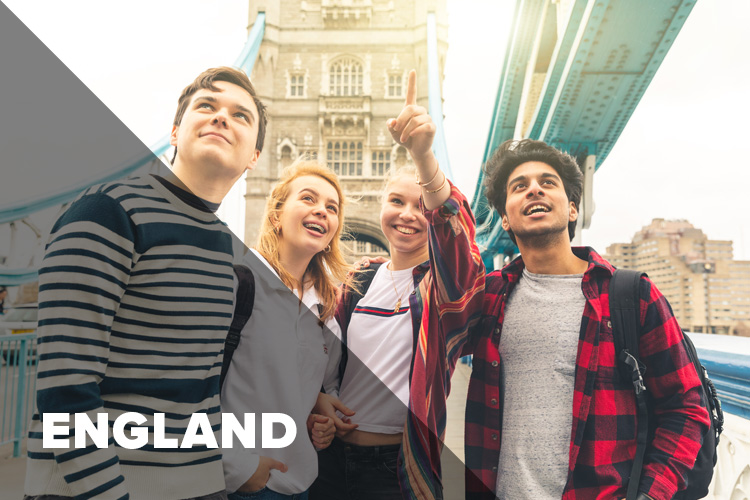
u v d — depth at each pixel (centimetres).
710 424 104
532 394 116
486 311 128
